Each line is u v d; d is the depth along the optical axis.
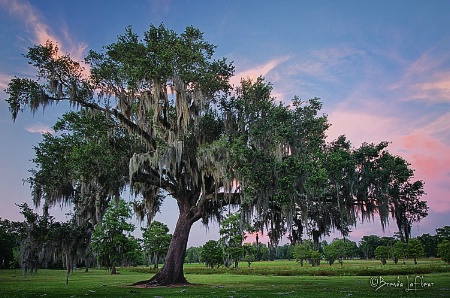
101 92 21.02
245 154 18.34
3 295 15.66
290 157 18.09
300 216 21.56
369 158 20.22
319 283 23.44
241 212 19.03
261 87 21.36
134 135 21.16
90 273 51.50
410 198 20.17
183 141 19.77
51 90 19.50
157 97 19.39
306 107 20.73
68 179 21.39
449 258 54.47
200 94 20.05
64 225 21.56
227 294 15.13
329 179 19.12
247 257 66.00
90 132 20.72
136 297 14.05
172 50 19.69
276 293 15.43
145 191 23.84
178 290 17.58
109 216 50.28
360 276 34.28
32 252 21.05
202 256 64.62
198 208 22.00
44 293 16.62
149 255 63.88
